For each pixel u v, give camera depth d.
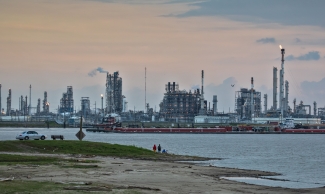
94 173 55.78
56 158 72.38
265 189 49.03
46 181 45.88
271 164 95.75
